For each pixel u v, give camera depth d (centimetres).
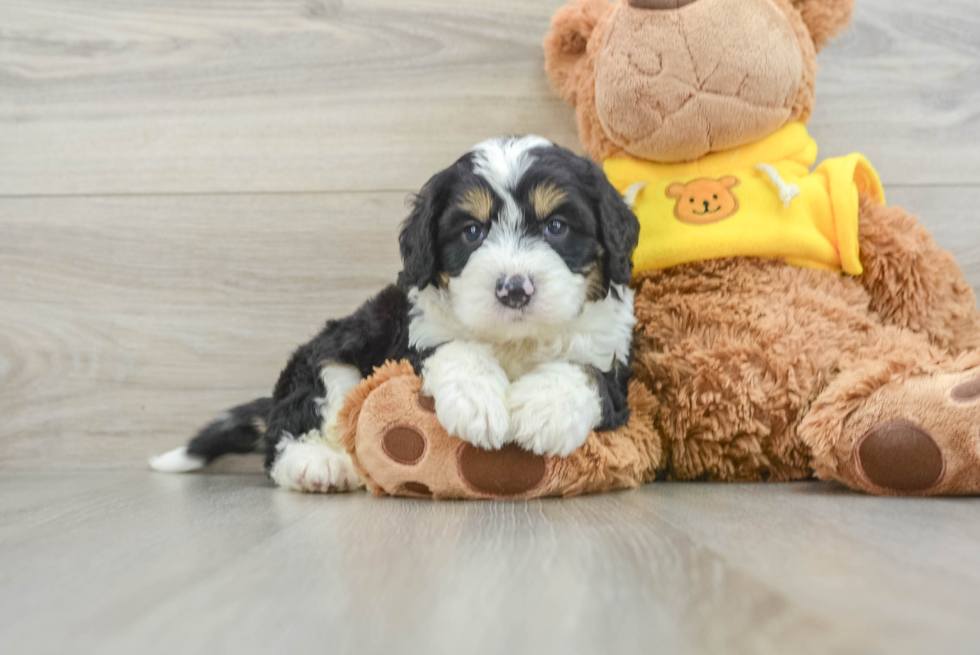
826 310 186
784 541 108
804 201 197
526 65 245
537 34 244
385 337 195
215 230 250
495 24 245
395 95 247
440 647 69
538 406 151
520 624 75
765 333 181
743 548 104
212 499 174
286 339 249
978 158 240
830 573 90
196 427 249
